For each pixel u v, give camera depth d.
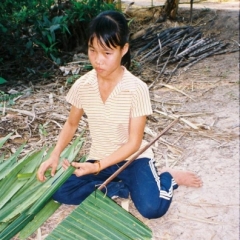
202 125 3.49
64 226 1.50
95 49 1.87
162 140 3.23
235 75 4.78
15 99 3.98
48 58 5.03
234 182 2.70
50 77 4.68
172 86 4.44
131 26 6.49
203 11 7.10
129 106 2.06
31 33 5.11
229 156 3.02
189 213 2.40
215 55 5.54
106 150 2.24
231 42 6.01
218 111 3.81
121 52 1.90
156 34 5.99
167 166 2.88
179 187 2.64
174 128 3.44
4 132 3.29
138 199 2.22
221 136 3.31
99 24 1.82
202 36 6.16
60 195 2.25
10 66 4.98
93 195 1.66
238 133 3.37
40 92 4.21
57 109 3.76
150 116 3.65
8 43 5.00
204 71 4.94
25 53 5.02
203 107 3.90
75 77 4.50
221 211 2.42
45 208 1.93
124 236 1.51
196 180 2.62
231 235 2.22
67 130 2.27
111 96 2.04
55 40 5.40
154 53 5.43
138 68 4.98
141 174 2.25
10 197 1.87
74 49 5.54
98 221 1.54
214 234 2.23
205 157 3.00
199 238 2.20
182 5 7.73
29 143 3.15
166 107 3.90
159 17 6.68
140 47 5.75
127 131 2.17
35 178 2.00
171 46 5.57
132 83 2.04
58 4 5.52
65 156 2.23
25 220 1.69
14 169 1.97
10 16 5.08
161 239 2.19
